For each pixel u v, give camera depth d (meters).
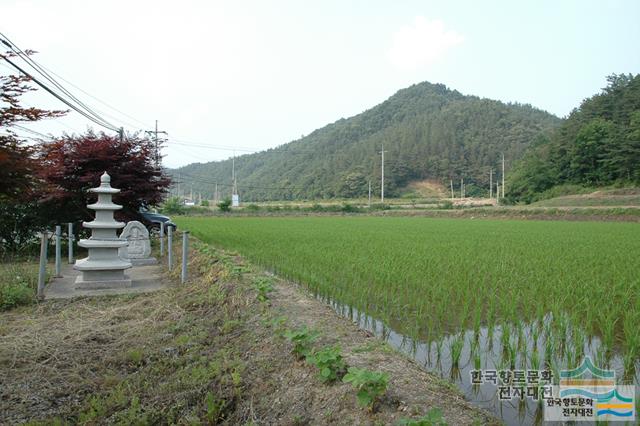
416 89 183.62
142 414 4.51
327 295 9.10
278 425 4.16
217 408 4.64
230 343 6.28
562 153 76.50
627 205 52.09
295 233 25.14
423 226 34.16
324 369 4.37
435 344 6.45
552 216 49.53
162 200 16.59
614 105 78.62
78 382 5.26
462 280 10.16
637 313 6.92
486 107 137.62
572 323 6.79
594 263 12.96
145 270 12.78
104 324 7.27
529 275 10.80
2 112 6.67
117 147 15.48
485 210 56.25
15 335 6.61
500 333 6.90
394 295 9.05
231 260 11.48
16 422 4.40
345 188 106.31
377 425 3.64
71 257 13.48
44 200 14.09
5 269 11.35
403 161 112.06
